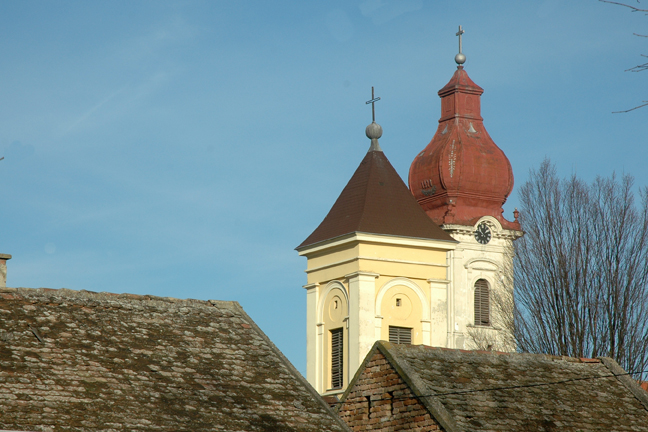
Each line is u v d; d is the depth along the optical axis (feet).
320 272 475.72
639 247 388.37
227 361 191.11
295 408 183.73
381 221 462.19
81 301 194.70
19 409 161.07
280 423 177.88
